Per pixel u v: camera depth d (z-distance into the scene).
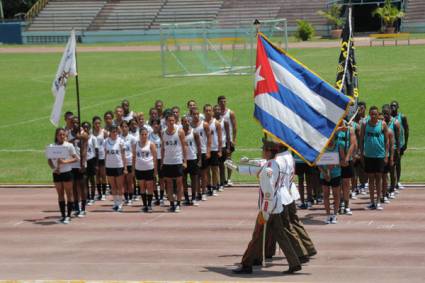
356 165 26.91
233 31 68.12
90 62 75.88
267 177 17.33
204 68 65.12
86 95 54.44
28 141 41.38
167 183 25.55
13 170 34.94
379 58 67.25
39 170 34.81
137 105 49.72
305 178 27.52
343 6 101.00
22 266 19.09
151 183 25.53
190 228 22.97
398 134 27.33
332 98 18.12
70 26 107.88
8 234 22.89
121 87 57.31
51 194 29.86
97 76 64.00
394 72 57.56
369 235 21.42
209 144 27.52
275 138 17.92
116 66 71.44
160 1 109.12
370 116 24.70
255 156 35.84
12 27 107.31
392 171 26.62
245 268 17.88
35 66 74.19
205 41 65.62
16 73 68.81
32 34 107.44
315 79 18.27
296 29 98.25
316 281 17.12
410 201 26.30
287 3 103.31
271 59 18.31
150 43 99.00
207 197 28.06
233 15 104.31
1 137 42.50
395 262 18.58
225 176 31.56
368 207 25.05
